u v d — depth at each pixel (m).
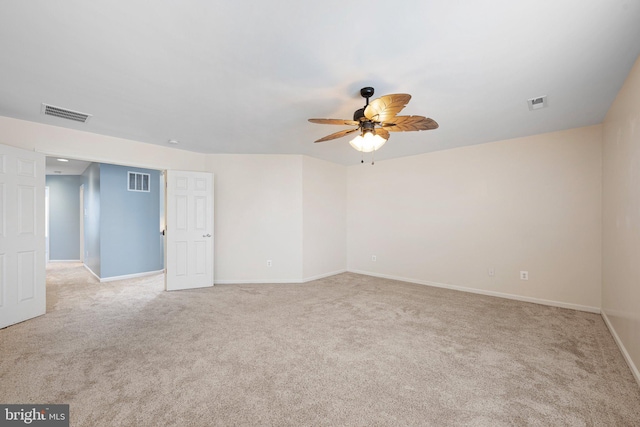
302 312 3.40
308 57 1.95
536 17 1.55
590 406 1.73
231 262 4.93
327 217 5.55
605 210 3.13
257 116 3.08
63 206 7.45
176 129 3.55
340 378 2.02
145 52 1.90
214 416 1.63
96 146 3.73
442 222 4.68
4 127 3.07
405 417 1.63
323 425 1.57
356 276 5.52
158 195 5.89
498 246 4.12
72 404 1.72
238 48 1.85
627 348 2.27
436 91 2.47
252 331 2.84
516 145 3.96
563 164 3.62
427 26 1.63
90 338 2.66
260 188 4.99
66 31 1.67
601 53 1.91
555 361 2.26
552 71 2.14
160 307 3.59
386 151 4.75
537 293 3.80
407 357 2.32
